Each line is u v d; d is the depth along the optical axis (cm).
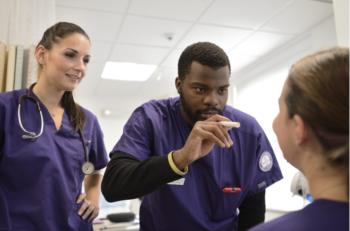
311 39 273
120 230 247
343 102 45
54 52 115
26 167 110
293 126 51
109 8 232
